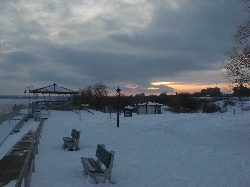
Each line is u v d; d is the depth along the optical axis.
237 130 20.41
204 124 25.20
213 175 8.98
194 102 63.81
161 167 9.99
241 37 17.64
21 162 9.98
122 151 12.98
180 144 14.88
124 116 35.56
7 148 14.68
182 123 26.16
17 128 23.05
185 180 8.45
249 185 7.99
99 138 17.08
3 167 9.27
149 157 11.66
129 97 79.62
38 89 48.69
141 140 16.25
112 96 73.75
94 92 73.38
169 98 85.19
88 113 41.66
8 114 32.25
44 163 10.40
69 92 50.25
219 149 13.35
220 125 24.03
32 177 8.44
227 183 8.17
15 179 7.95
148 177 8.74
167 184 8.05
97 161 9.61
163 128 22.30
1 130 24.64
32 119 31.83
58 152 12.70
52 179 8.27
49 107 50.03
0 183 7.59
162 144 14.88
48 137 17.67
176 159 11.28
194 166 10.14
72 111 46.50
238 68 17.62
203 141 15.95
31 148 8.59
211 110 56.12
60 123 27.00
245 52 17.28
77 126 23.97
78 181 8.13
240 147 13.89
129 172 9.30
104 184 7.93
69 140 13.34
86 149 13.48
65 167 9.78
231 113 38.81
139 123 26.22
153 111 47.06
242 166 10.09
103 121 28.28
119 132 19.84
